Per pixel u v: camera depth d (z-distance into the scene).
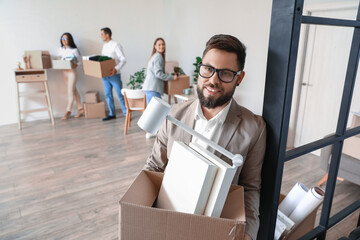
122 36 5.41
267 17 3.47
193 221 0.64
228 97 0.87
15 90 4.70
